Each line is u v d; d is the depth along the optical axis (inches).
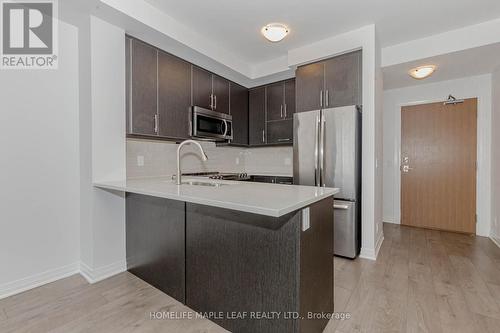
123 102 91.9
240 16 97.2
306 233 52.7
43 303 72.9
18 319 65.7
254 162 175.2
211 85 132.9
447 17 97.3
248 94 161.3
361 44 106.8
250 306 57.3
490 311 68.6
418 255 110.3
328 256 64.7
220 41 117.0
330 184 109.8
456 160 147.7
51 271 86.0
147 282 84.9
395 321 64.5
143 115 99.2
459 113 146.1
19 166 79.3
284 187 74.2
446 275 90.4
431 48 112.1
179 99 114.5
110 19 84.8
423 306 71.0
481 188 140.8
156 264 81.2
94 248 85.5
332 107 116.4
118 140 90.4
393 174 167.2
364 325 63.0
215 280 63.9
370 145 107.3
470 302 72.9
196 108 118.6
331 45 114.0
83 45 87.0
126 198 93.2
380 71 124.2
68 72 89.0
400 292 78.6
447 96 148.8
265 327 55.0
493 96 133.6
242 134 155.4
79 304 72.4
